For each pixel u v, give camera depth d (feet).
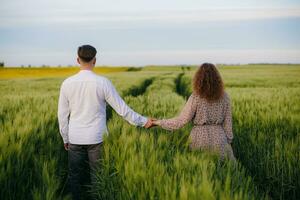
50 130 16.05
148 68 247.91
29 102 27.02
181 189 8.97
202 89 13.46
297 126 19.76
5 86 78.48
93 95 12.89
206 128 13.93
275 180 15.28
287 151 15.49
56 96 36.37
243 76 118.62
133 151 12.00
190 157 11.60
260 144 17.52
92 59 13.08
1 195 11.05
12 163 11.96
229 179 9.84
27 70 179.52
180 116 14.02
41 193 10.61
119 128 14.83
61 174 14.57
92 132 12.98
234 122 21.80
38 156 13.50
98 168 12.94
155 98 32.27
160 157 11.93
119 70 233.14
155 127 15.92
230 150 13.89
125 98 32.14
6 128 14.94
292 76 119.75
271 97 34.40
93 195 13.48
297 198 15.01
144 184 10.42
